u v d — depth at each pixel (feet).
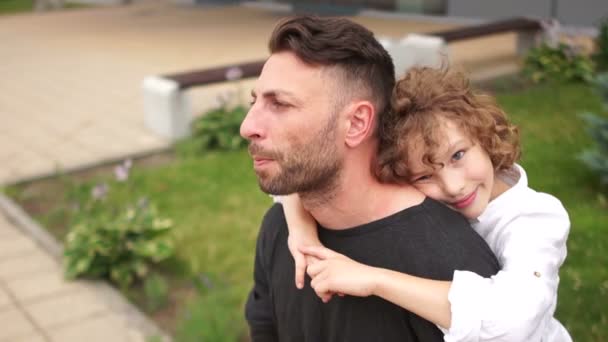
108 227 13.85
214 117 21.97
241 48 41.60
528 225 4.15
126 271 13.57
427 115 3.93
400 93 4.02
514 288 3.61
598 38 31.89
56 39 51.06
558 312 10.77
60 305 12.97
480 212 4.27
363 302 3.90
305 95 3.58
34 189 19.22
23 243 15.85
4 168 21.16
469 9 47.83
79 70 37.63
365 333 3.93
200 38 46.91
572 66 28.40
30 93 32.40
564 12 41.75
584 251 12.73
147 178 18.88
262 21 54.03
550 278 3.92
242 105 23.90
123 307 12.74
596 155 15.88
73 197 17.75
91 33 53.21
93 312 12.64
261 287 4.96
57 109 28.71
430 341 3.72
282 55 3.70
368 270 3.66
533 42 33.60
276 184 3.70
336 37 3.62
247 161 19.90
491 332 3.43
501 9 45.57
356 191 3.87
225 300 11.96
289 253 4.42
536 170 17.19
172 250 13.91
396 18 51.96
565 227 4.20
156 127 23.68
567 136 19.97
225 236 14.90
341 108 3.65
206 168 19.42
